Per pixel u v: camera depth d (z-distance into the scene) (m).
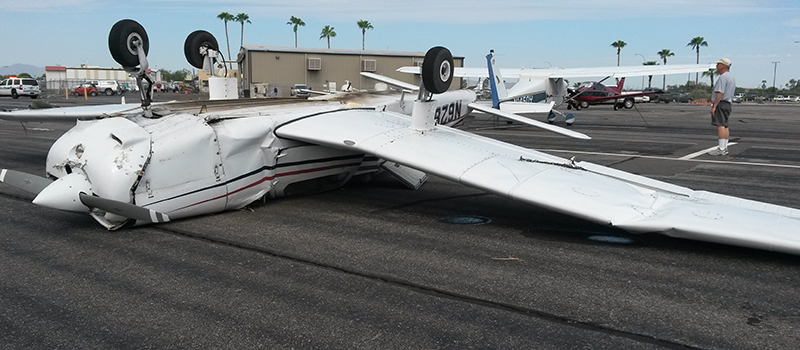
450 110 10.22
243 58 45.97
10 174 5.35
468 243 5.16
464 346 3.16
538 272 4.39
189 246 4.95
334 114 7.07
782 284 4.16
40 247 4.88
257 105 7.16
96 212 5.24
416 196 7.35
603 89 36.47
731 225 4.64
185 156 5.47
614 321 3.50
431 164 5.59
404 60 47.75
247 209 6.30
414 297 3.87
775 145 14.41
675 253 4.89
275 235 5.33
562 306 3.73
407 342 3.21
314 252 4.83
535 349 3.13
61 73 89.56
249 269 4.39
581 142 14.85
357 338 3.26
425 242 5.18
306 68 44.41
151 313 3.57
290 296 3.86
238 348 3.13
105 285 4.02
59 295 3.84
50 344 3.15
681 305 3.75
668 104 50.50
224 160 5.84
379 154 5.85
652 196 5.41
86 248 4.86
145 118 5.84
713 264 4.60
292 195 7.08
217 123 5.91
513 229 5.68
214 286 4.03
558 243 5.18
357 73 46.25
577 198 5.02
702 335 3.31
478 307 3.71
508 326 3.42
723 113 12.11
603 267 4.51
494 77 19.36
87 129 5.41
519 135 16.66
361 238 5.29
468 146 6.24
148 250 4.82
